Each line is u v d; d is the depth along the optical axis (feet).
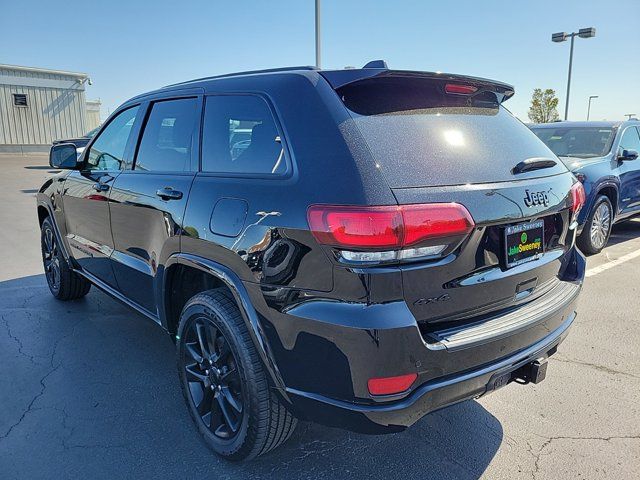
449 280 6.79
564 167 9.52
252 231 7.39
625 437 9.05
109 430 9.26
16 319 14.56
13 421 9.48
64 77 91.25
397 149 6.89
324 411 6.88
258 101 8.18
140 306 11.45
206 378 8.70
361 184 6.40
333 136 6.93
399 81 7.80
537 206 7.82
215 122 8.98
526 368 7.93
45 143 91.20
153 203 9.77
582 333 13.58
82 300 16.28
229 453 8.27
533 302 8.19
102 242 12.49
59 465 8.28
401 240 6.24
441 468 8.26
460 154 7.43
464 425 9.46
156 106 10.87
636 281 18.06
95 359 12.07
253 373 7.62
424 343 6.45
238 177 8.06
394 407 6.44
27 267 20.20
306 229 6.66
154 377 11.23
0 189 45.80
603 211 21.89
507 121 9.10
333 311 6.46
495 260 7.36
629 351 12.51
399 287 6.36
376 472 8.18
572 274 9.45
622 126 24.02
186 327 9.02
